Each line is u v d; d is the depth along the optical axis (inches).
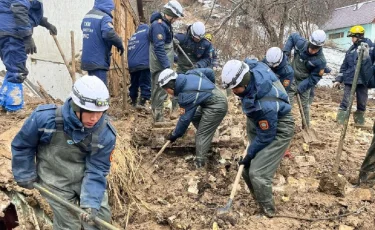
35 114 125.2
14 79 217.6
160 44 250.4
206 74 227.5
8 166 169.9
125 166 212.1
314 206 196.1
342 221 183.0
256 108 163.5
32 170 133.9
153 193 208.8
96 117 120.7
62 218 136.4
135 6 620.4
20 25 206.1
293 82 280.1
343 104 341.4
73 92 118.6
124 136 241.3
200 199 203.5
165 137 248.7
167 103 339.0
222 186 217.6
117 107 314.3
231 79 160.1
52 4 323.9
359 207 194.4
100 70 250.4
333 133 317.4
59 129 125.9
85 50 247.3
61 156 131.5
